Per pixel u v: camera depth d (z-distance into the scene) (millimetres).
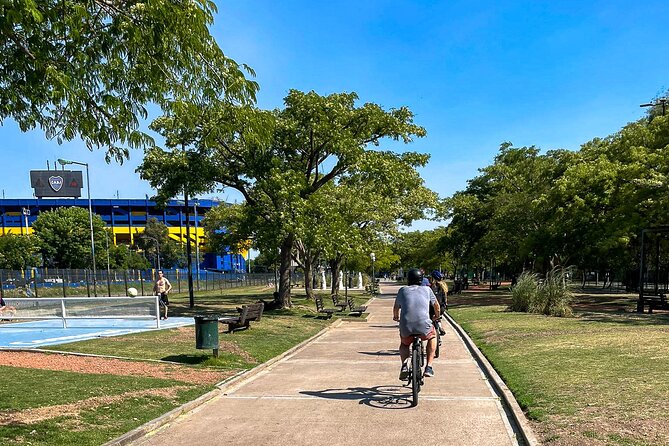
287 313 22266
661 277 37438
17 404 6484
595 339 11188
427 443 5270
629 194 23750
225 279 57375
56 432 5379
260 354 11445
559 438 4926
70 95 5074
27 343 12438
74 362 9891
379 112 22672
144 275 49219
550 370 8188
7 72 5484
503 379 8117
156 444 5406
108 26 5398
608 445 4566
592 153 32219
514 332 13617
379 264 49406
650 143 26766
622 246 26922
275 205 21234
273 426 5992
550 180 33750
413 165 25656
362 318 22156
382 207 30109
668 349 9336
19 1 4129
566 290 19953
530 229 34719
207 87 6066
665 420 5117
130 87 5973
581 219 26078
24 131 6168
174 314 21391
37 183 101000
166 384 8008
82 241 69812
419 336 6965
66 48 5477
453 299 34188
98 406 6504
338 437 5523
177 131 20594
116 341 12430
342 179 27656
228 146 21656
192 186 21625
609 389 6594
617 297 31734
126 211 109375
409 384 8203
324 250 21109
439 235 60250
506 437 5422
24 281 33531
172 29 5359
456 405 6793
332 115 21547
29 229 103188
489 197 43156
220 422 6215
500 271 74062
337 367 10109
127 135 6035
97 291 37094
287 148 22422
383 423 5992
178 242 101250
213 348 10336
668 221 22281
